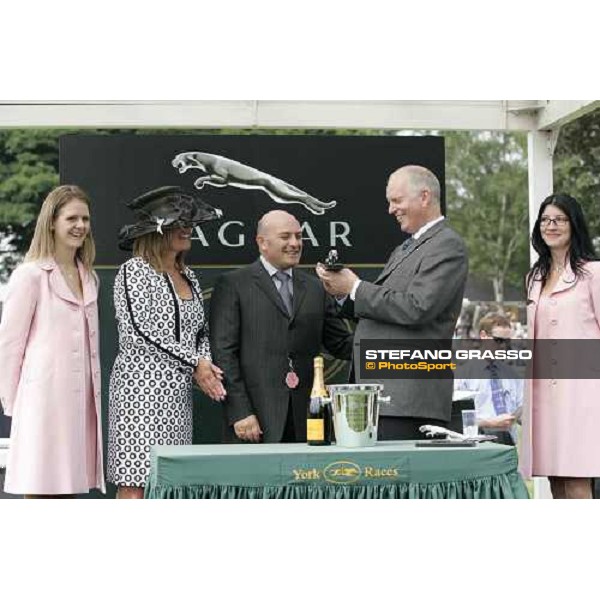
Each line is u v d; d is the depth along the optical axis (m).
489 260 19.08
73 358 6.02
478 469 4.91
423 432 5.89
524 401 6.34
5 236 15.96
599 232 11.63
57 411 5.96
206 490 4.83
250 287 6.68
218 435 7.25
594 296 6.18
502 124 7.30
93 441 6.17
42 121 7.16
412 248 6.00
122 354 6.20
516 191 19.11
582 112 6.96
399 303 5.85
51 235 6.04
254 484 4.85
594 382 6.21
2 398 6.01
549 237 6.20
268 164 7.34
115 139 7.30
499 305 17.56
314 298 6.71
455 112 7.27
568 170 12.02
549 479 6.59
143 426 6.12
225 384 6.52
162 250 6.24
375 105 7.24
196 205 6.39
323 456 4.87
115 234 7.29
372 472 4.88
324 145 7.34
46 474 5.93
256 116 7.22
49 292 5.98
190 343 6.22
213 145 7.32
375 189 7.36
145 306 6.10
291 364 6.64
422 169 6.05
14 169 15.97
